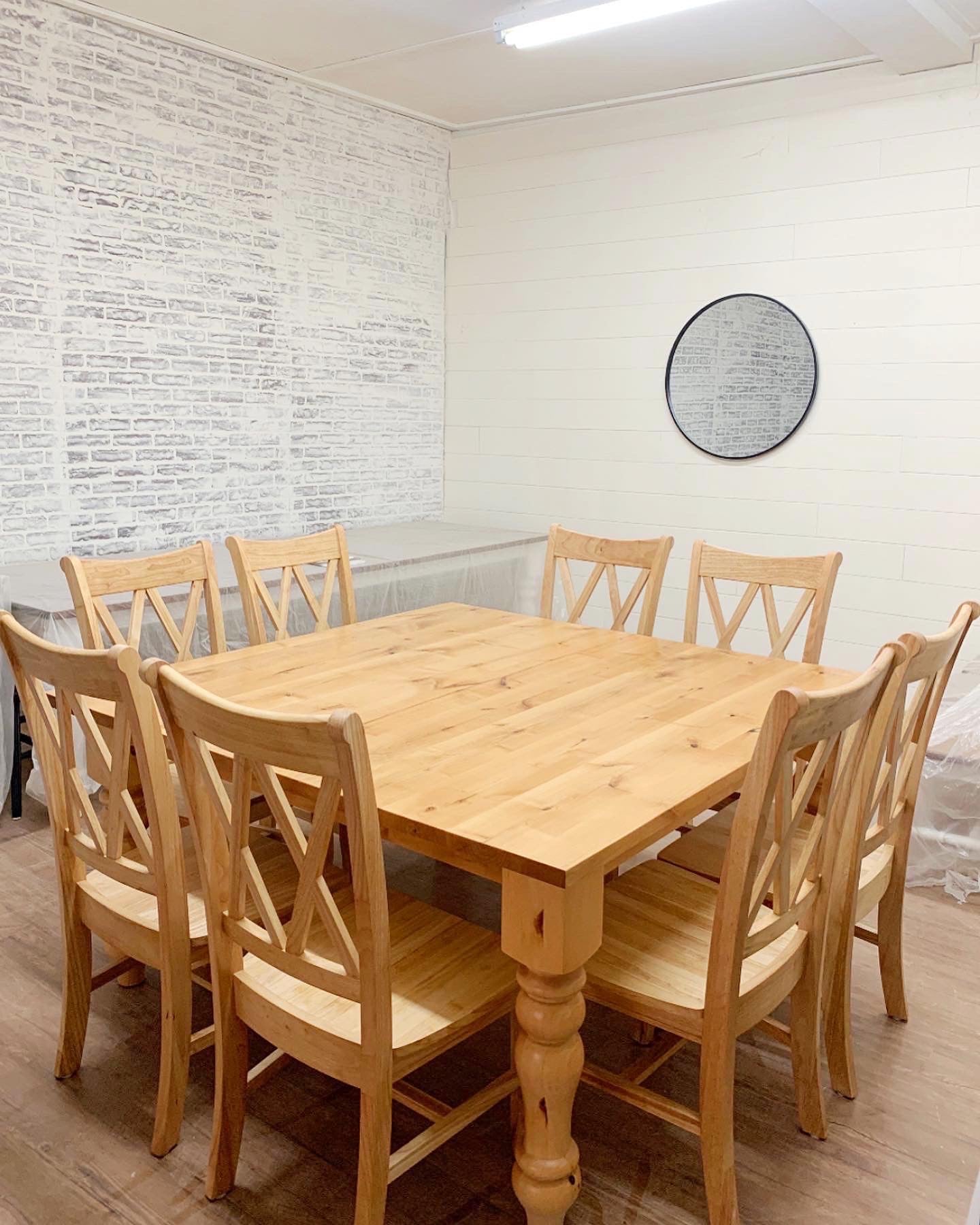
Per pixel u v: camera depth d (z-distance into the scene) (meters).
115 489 4.00
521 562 4.92
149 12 3.66
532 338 5.14
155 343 4.07
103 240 3.83
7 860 2.94
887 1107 1.96
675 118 4.53
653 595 2.97
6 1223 1.64
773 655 2.80
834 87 4.11
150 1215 1.67
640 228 4.70
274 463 4.64
